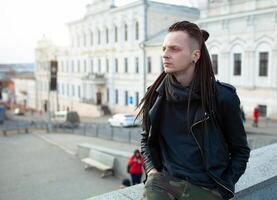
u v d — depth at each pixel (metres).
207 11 30.31
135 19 40.28
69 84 57.72
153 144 2.04
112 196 2.83
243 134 1.87
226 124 1.84
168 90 1.84
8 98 92.12
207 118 1.78
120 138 24.41
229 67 29.05
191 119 1.81
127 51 42.12
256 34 26.55
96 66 49.41
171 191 1.82
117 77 44.69
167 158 1.93
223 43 29.22
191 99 1.79
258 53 26.70
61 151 20.41
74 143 23.61
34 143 25.11
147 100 1.99
